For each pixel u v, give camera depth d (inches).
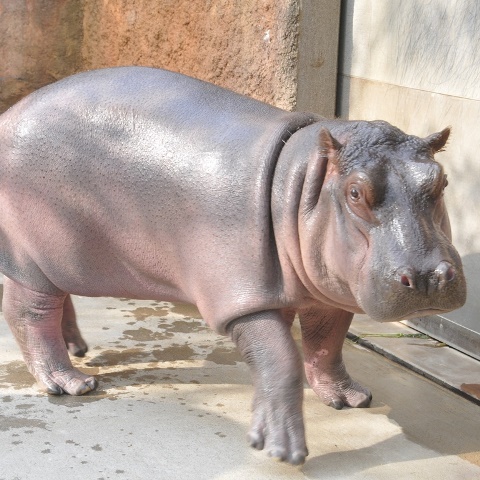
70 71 286.8
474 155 183.8
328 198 145.8
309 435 162.1
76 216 163.5
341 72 207.6
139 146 159.3
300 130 153.6
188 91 162.1
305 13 201.8
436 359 184.1
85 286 168.2
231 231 153.4
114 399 169.3
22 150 165.0
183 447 158.1
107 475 151.9
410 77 193.3
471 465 156.5
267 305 152.8
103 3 267.1
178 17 230.8
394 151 143.2
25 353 173.0
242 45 211.5
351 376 178.9
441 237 140.4
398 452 158.9
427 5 189.0
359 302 142.6
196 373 177.5
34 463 153.8
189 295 160.9
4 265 171.3
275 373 151.8
